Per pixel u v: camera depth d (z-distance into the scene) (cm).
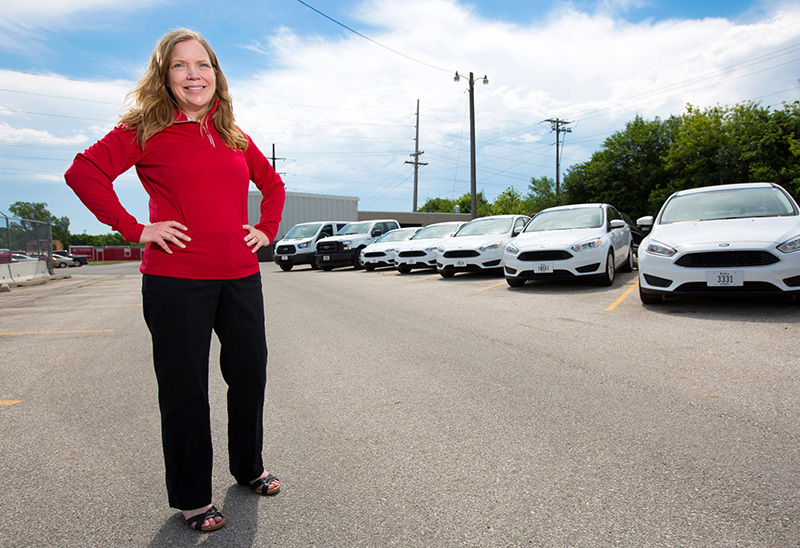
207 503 191
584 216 920
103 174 172
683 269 554
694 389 319
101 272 2408
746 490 198
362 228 1714
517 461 233
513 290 841
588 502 195
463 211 8025
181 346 182
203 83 182
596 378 353
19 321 731
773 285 513
